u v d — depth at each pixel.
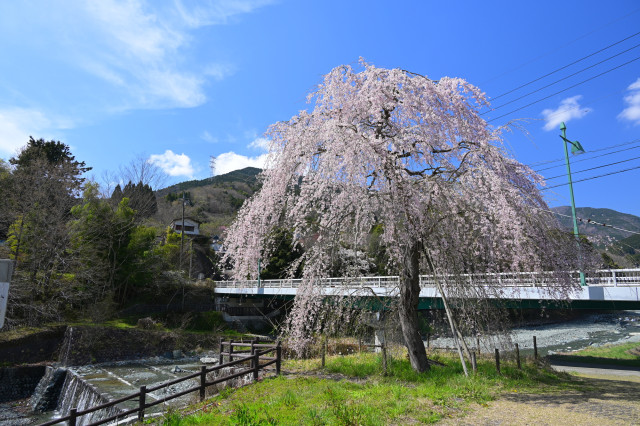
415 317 9.79
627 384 9.97
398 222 8.18
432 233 8.91
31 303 24.92
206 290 39.50
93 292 30.28
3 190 27.73
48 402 19.55
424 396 7.11
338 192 8.45
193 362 25.11
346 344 15.21
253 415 6.04
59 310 27.36
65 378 20.77
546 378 10.22
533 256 9.23
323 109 9.35
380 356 11.35
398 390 7.34
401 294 9.84
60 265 27.91
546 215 9.15
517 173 9.01
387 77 8.86
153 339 27.23
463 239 9.21
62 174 29.19
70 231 28.25
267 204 8.81
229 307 39.16
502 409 6.33
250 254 8.90
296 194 9.12
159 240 42.66
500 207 8.05
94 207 31.61
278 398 7.32
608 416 5.84
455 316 10.81
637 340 30.16
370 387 8.12
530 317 42.03
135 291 35.59
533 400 7.07
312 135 8.62
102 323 27.97
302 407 6.43
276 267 28.62
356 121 8.91
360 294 9.93
